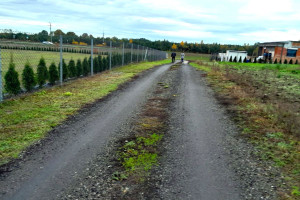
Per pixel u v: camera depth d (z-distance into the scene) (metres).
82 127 5.46
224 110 7.09
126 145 4.56
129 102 7.93
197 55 84.88
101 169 3.67
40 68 9.18
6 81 7.54
